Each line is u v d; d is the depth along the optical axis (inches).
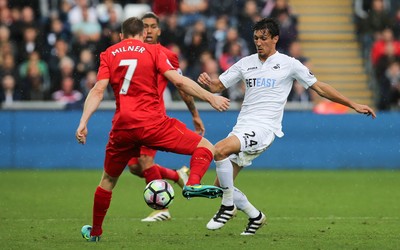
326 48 3102.9
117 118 1095.6
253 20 2815.0
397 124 2568.9
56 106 2554.1
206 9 2864.2
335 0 3196.4
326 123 2564.0
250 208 1236.5
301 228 1337.4
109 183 1146.7
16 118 2507.4
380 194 1908.2
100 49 2687.0
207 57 2635.3
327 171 2496.3
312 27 3137.3
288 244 1141.7
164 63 1082.7
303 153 2564.0
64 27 2738.7
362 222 1418.6
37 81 2603.3
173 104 2534.5
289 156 2561.5
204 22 2802.7
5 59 2620.6
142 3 2940.5
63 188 1987.0
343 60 3085.6
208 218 1481.3
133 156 1130.0
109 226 1359.5
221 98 1052.5
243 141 1208.8
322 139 2564.0
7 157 2504.9
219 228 1220.5
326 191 1969.7
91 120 2518.5
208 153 1085.8
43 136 2511.1
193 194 1045.2
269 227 1350.9
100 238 1186.6
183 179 1521.9
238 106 2571.4
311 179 2256.4
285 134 2559.1
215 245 1127.6
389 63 2815.0
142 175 1481.3
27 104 2551.7
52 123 2514.8
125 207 1646.2
